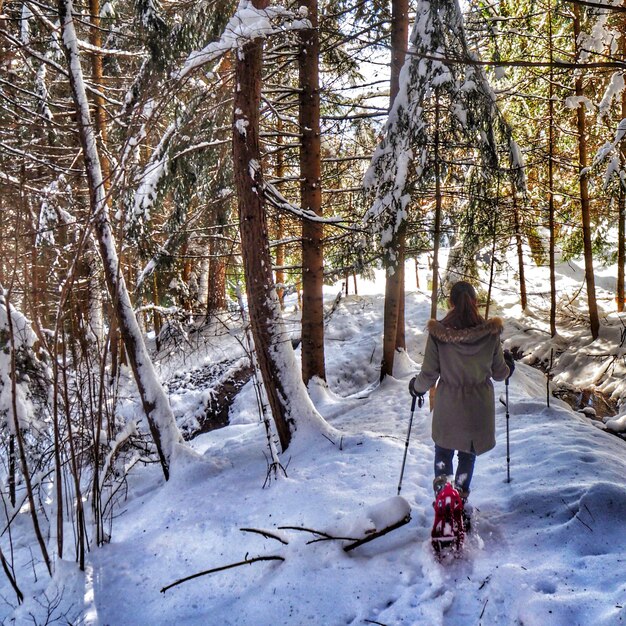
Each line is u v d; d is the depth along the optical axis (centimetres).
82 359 482
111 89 942
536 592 286
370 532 357
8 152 688
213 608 345
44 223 673
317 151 854
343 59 897
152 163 672
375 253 784
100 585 399
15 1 800
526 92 1210
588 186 1215
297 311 1579
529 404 621
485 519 372
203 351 1346
